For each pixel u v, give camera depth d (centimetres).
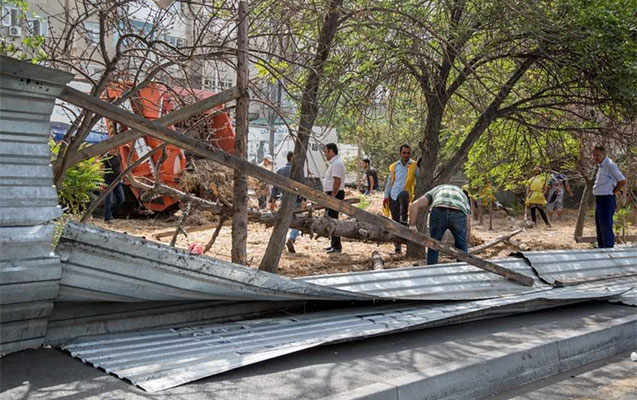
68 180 1010
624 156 1400
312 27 850
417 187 1141
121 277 475
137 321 533
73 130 641
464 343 581
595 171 1424
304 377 466
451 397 489
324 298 610
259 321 586
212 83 775
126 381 429
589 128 1112
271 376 464
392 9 817
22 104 414
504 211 2295
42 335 469
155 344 504
